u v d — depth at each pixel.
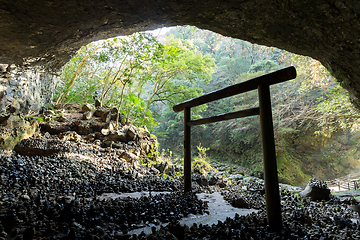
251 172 17.30
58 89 10.61
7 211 2.22
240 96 19.47
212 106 24.25
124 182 4.76
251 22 3.47
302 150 20.94
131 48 8.39
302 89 11.91
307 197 4.88
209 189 5.49
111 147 6.47
